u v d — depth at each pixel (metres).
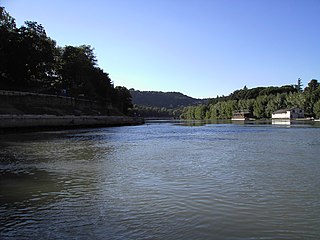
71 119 79.69
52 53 97.62
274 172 18.44
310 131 62.53
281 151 28.81
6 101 74.06
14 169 20.20
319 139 42.28
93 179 17.02
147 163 22.23
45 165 21.69
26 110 75.69
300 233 9.33
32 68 89.06
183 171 18.97
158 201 12.59
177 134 57.12
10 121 58.25
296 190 14.15
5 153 28.41
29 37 86.31
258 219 10.45
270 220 10.35
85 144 37.16
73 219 10.72
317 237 9.05
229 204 12.10
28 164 22.16
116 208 11.82
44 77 102.38
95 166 21.14
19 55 83.06
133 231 9.56
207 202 12.38
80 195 13.77
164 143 38.41
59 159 24.53
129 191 14.27
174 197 13.12
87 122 88.19
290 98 184.00
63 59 115.12
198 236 9.13
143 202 12.50
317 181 15.96
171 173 18.38
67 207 12.08
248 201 12.47
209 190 14.23
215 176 17.36
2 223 10.44
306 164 21.28
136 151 29.75
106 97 137.38
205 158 24.59
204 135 53.62
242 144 36.25
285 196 13.16
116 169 19.92
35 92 92.00
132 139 45.22
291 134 53.53
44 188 15.14
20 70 86.38
